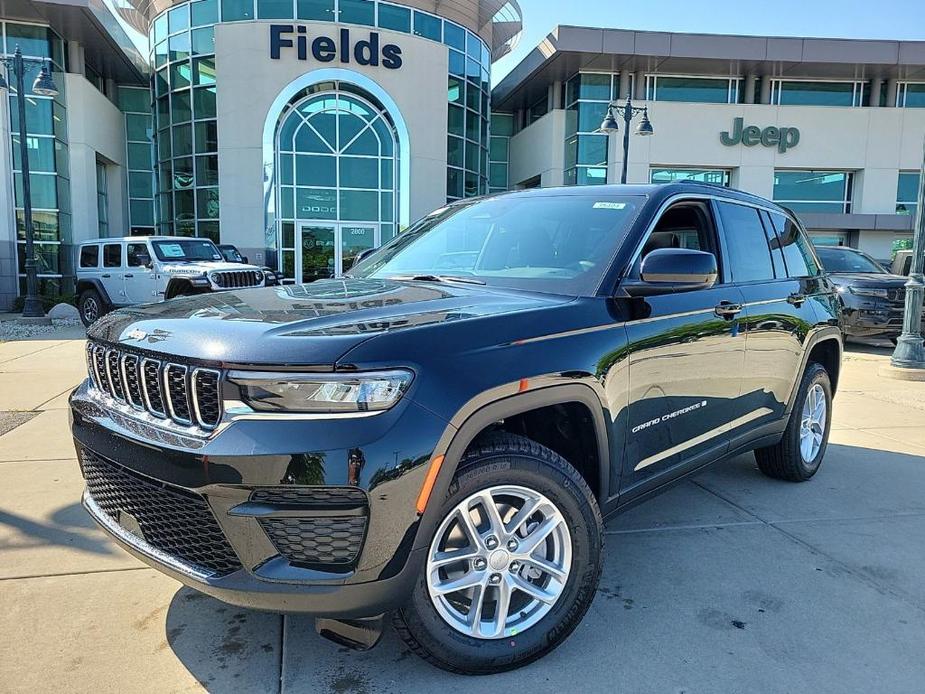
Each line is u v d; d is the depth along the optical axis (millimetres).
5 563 3268
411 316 2402
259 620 2801
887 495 4426
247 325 2291
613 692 2381
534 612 2506
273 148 22016
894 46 25609
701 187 3678
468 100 25062
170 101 23188
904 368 8992
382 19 22578
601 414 2668
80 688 2346
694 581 3203
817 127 27500
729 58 25500
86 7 21141
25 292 21922
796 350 4180
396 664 2516
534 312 2559
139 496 2348
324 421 2041
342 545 2072
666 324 3023
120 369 2467
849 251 12945
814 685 2443
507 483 2371
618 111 25078
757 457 4652
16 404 6695
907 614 2939
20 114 17219
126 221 28031
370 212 22984
